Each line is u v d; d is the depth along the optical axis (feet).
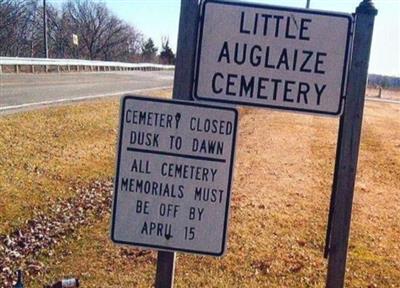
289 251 27.55
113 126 62.44
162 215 10.67
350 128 10.68
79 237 27.73
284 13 10.61
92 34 305.94
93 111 68.33
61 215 31.58
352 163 10.75
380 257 28.02
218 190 10.59
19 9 253.44
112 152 50.80
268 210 35.22
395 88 298.76
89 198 35.86
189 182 10.62
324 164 54.19
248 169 48.52
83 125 59.21
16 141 46.16
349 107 10.64
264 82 10.75
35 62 111.65
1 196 32.50
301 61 10.66
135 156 10.64
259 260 25.70
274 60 10.69
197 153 10.57
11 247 25.89
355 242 30.09
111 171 44.21
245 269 24.47
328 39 10.57
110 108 73.61
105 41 313.73
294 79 10.71
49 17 277.64
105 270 23.35
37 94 74.49
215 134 10.54
